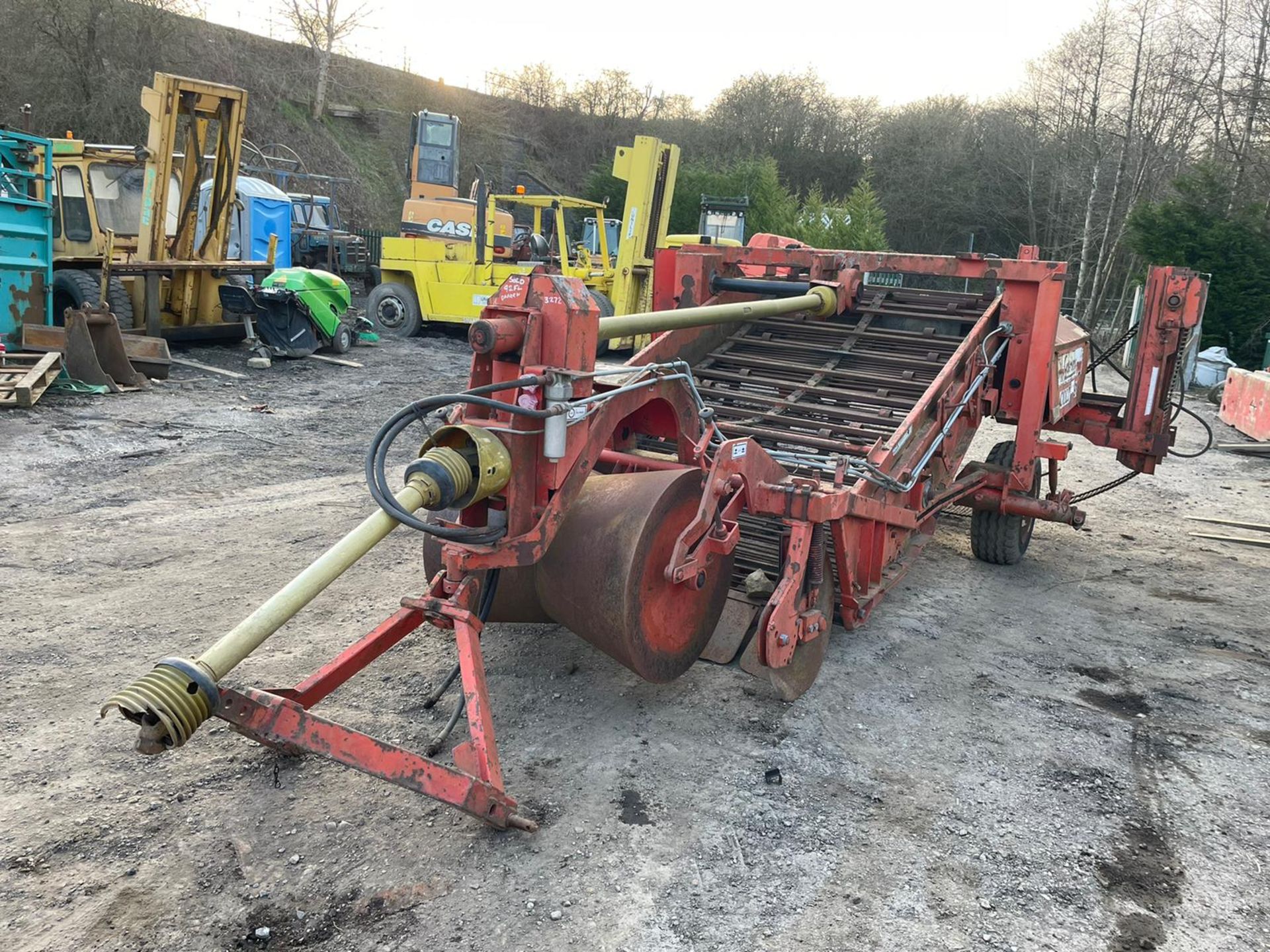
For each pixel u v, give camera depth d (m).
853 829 3.29
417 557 5.88
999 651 5.02
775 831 3.25
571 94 48.59
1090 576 6.45
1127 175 29.97
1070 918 2.88
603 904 2.83
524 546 3.28
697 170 38.09
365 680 4.17
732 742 3.84
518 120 45.44
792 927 2.78
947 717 4.19
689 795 3.44
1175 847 3.28
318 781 3.38
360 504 6.91
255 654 4.38
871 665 4.71
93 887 2.78
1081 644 5.18
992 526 6.35
